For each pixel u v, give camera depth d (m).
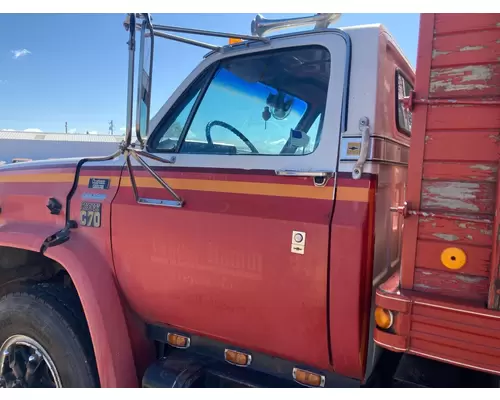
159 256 2.00
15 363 2.36
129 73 1.70
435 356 1.39
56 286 2.38
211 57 2.12
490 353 1.30
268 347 1.83
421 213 1.41
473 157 1.34
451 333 1.36
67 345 2.15
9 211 2.63
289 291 1.69
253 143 1.95
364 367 1.68
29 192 2.52
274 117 1.92
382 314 1.47
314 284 1.63
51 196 2.40
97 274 2.16
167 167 2.05
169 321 2.13
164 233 1.98
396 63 1.98
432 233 1.41
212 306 1.90
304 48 1.87
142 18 1.67
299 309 1.69
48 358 2.21
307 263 1.64
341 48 1.75
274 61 1.96
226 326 1.91
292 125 1.86
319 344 1.70
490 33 1.31
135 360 2.23
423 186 1.42
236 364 1.98
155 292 2.06
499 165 1.28
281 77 1.93
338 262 1.58
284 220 1.68
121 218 2.12
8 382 2.37
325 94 1.80
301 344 1.74
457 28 1.35
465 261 1.37
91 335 2.07
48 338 2.19
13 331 2.33
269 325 1.78
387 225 1.85
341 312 1.60
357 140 1.64
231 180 1.86
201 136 2.08
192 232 1.90
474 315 1.32
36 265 2.64
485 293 1.35
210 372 2.03
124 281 2.16
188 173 1.98
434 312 1.38
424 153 1.41
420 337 1.41
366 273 1.58
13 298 2.34
